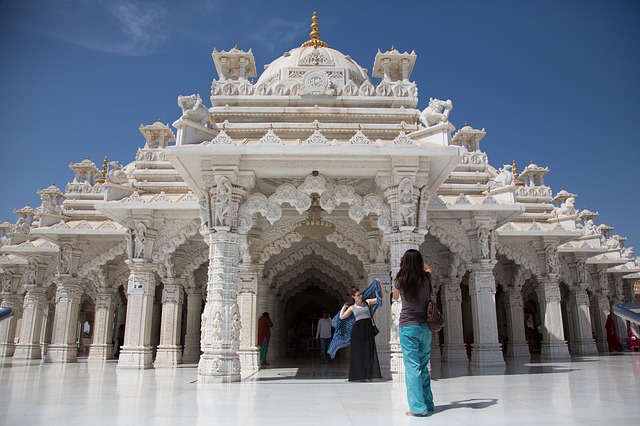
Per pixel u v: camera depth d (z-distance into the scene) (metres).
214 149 8.33
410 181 8.72
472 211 12.73
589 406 5.14
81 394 6.46
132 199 12.20
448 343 14.78
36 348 16.58
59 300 14.75
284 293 19.08
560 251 17.20
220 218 8.55
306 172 8.95
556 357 14.79
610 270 22.70
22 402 5.66
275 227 12.59
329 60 12.58
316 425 4.18
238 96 11.14
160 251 12.45
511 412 4.78
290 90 11.31
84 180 17.16
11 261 18.80
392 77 12.96
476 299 12.48
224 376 8.06
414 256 5.09
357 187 10.49
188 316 16.88
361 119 10.86
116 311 22.27
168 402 5.65
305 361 15.81
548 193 16.66
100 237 14.87
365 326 8.38
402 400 5.80
